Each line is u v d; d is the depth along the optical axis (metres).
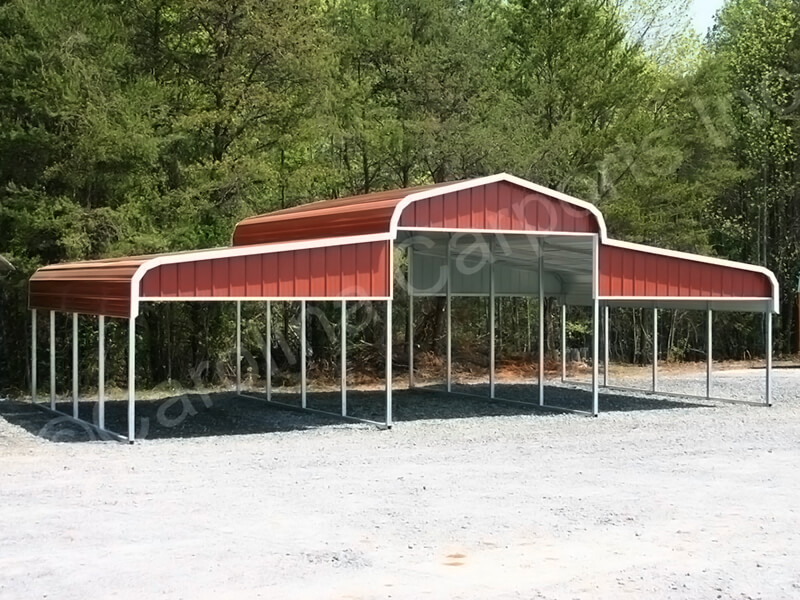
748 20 33.25
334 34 24.27
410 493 8.88
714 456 11.27
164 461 10.75
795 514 8.05
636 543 7.03
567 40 26.59
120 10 20.83
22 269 18.41
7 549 6.72
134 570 6.20
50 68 17.80
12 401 17.84
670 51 30.89
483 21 25.62
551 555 6.67
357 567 6.31
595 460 10.94
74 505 8.25
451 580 6.03
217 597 5.65
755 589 5.85
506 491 8.99
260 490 8.98
